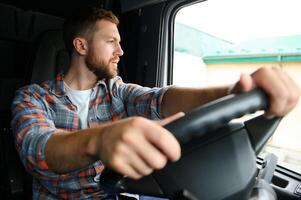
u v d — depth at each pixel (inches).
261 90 23.7
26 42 85.8
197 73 124.0
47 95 53.9
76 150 23.3
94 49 58.1
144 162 18.8
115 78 61.7
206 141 25.0
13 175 63.1
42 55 70.0
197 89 41.5
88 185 51.6
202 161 24.8
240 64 116.2
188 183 24.7
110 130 19.9
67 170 26.5
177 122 21.3
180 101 43.4
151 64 87.1
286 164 66.6
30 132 35.4
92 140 21.4
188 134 21.4
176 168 24.9
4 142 65.9
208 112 21.6
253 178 25.9
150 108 49.4
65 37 63.0
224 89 35.2
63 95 54.6
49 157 27.5
